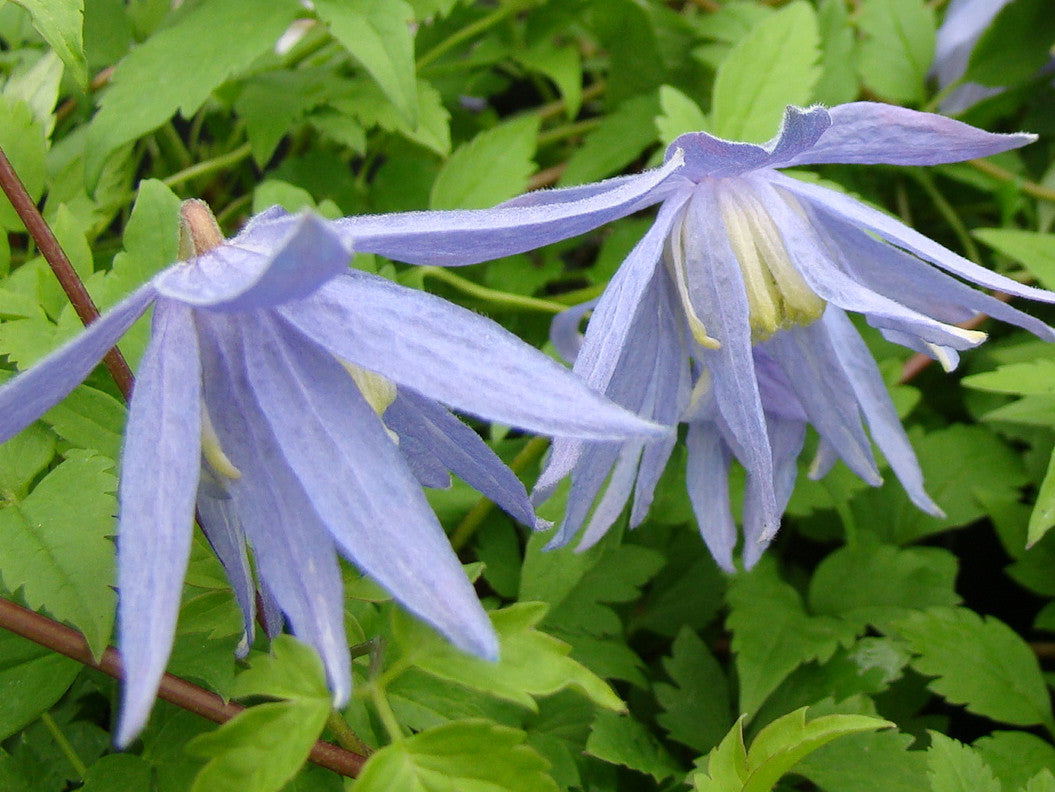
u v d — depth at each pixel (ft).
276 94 0.94
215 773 0.57
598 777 0.80
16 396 0.53
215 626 0.66
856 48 1.05
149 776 0.68
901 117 0.67
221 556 0.62
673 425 0.72
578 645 0.84
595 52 1.23
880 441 0.74
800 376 0.73
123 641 0.52
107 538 0.66
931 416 1.02
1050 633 1.04
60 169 0.89
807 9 0.90
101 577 0.65
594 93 1.13
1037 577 0.91
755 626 0.86
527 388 0.56
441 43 1.05
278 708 0.58
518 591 0.86
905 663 0.84
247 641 0.62
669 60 1.08
